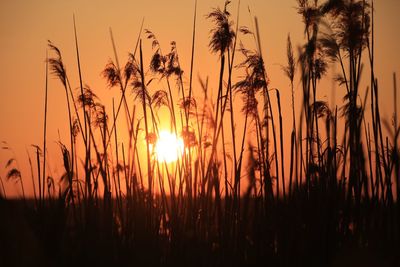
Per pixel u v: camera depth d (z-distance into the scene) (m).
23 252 9.88
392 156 9.91
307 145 10.42
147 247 10.62
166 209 11.05
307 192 10.23
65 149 11.05
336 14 10.13
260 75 10.62
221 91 10.70
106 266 10.28
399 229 9.67
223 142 10.73
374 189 10.17
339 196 10.10
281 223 10.14
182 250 10.55
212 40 10.55
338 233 10.10
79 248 10.47
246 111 10.80
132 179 11.17
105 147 11.38
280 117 10.26
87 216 10.71
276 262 10.09
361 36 9.91
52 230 10.34
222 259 10.38
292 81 10.49
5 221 9.85
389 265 9.50
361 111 9.97
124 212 11.32
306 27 10.48
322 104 10.34
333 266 9.77
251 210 10.56
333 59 10.18
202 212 10.70
